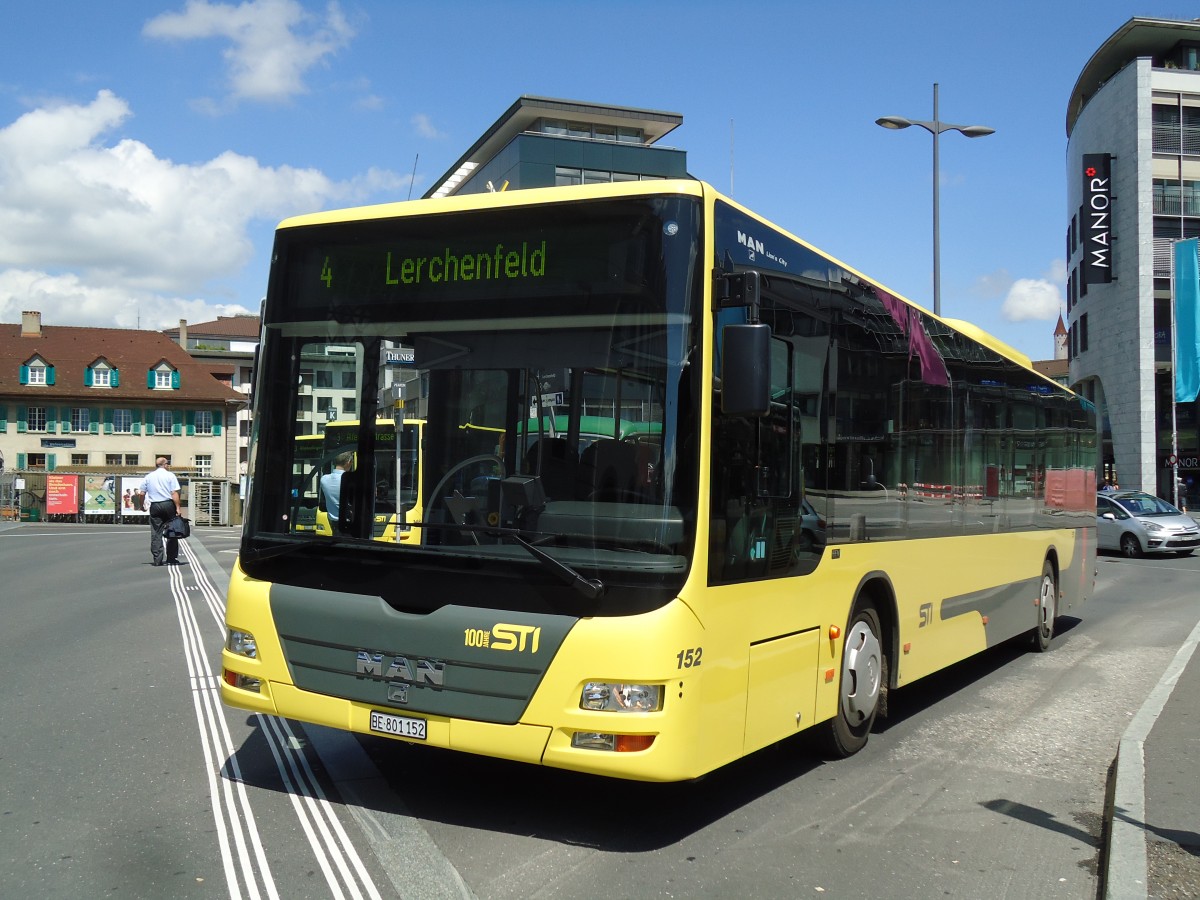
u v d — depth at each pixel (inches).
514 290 205.3
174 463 3078.2
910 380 303.6
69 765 244.5
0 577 730.2
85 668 370.3
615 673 181.6
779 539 219.6
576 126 1974.7
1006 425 404.8
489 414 203.0
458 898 169.5
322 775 238.4
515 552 191.9
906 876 187.0
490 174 2084.2
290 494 219.9
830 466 248.1
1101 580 799.7
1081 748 282.8
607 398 194.2
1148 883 175.2
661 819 214.5
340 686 204.4
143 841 193.9
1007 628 402.0
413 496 205.8
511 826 206.7
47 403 2979.8
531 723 186.5
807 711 235.3
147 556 936.9
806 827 212.4
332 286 222.5
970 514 356.2
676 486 187.9
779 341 223.5
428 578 198.2
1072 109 2600.9
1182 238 2119.8
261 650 214.4
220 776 236.7
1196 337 1925.4
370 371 215.5
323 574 209.8
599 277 199.3
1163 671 405.1
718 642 194.7
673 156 2005.4
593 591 183.8
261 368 227.8
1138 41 2215.8
